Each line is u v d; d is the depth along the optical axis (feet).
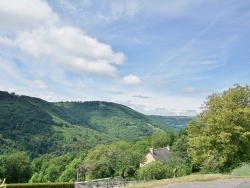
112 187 135.33
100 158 215.10
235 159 109.60
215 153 112.37
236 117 110.22
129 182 143.64
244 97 120.16
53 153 521.65
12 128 558.56
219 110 116.57
